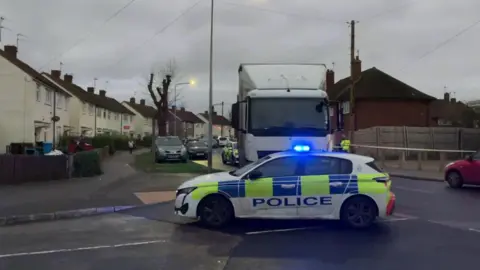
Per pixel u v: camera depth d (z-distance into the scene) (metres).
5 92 31.61
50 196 13.80
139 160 31.66
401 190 15.98
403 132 31.67
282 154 9.88
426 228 9.53
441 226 9.72
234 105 13.39
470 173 16.23
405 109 45.44
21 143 28.66
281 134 12.38
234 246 8.04
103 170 22.64
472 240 8.45
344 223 9.67
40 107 34.31
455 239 8.53
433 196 14.39
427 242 8.29
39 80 33.09
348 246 8.00
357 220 9.48
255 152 12.38
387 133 31.52
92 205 12.24
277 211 9.59
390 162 29.12
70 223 10.45
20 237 8.95
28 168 17.42
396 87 46.44
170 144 31.14
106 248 7.97
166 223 10.29
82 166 19.58
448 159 31.34
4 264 6.99
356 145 29.16
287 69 13.55
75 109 50.22
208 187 9.70
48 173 18.09
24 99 31.73
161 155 29.73
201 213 9.69
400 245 8.06
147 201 13.12
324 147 12.41
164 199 13.52
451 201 13.30
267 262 7.00
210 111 24.31
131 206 12.38
